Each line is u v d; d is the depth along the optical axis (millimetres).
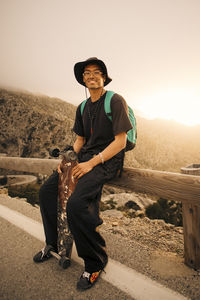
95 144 1890
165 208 20172
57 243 1976
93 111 1861
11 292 1621
